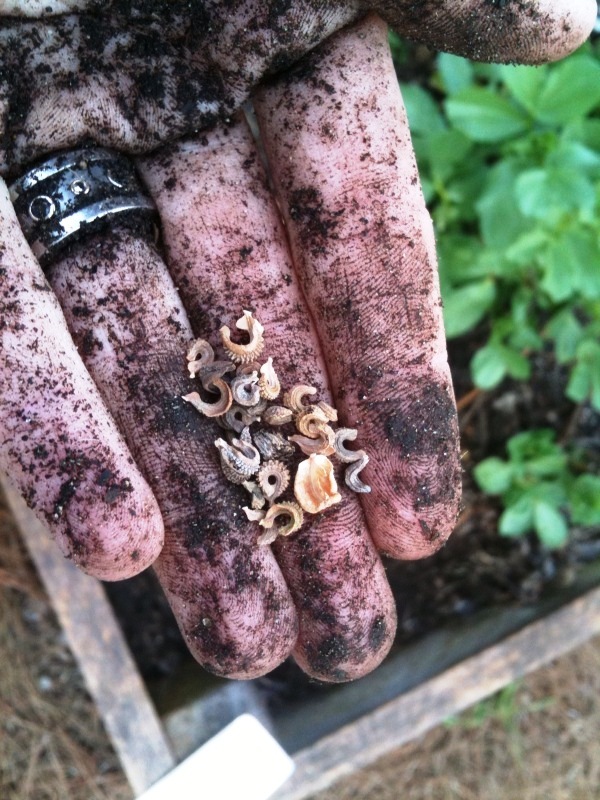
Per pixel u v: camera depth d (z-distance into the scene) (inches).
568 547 8.4
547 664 8.8
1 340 4.3
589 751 9.0
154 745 7.0
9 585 8.4
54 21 4.8
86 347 4.8
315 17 4.8
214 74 5.1
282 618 4.9
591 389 8.4
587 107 6.2
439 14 4.7
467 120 6.5
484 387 7.6
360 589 5.0
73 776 8.6
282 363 5.0
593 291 6.7
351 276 5.0
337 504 4.9
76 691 8.6
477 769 8.8
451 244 7.2
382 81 5.0
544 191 6.2
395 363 4.9
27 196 4.8
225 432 4.9
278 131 5.1
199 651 4.8
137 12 4.9
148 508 4.3
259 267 5.1
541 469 7.6
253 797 6.6
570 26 4.7
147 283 4.9
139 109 5.0
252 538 4.8
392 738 7.2
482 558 8.3
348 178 5.0
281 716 7.7
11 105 4.8
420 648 7.9
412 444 4.8
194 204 5.2
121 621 8.0
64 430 4.2
